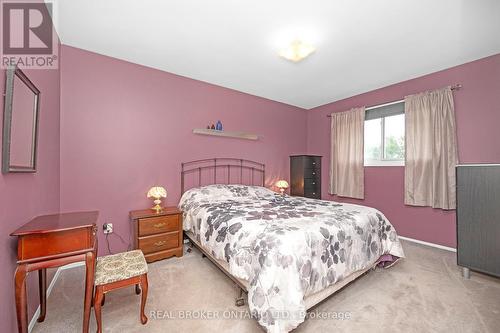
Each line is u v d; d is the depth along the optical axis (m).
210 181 3.62
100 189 2.66
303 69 3.12
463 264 2.27
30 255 1.24
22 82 1.41
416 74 3.25
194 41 2.43
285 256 1.48
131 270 1.53
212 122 3.64
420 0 1.80
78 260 1.36
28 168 1.49
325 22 2.09
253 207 2.56
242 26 2.17
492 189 2.11
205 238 2.28
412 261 2.63
